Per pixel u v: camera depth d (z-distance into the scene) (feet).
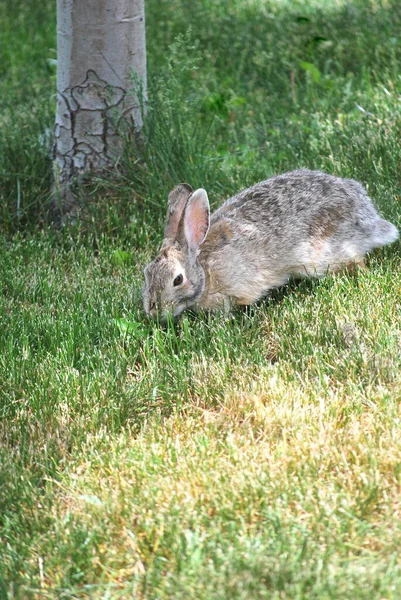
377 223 36.14
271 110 52.37
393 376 28.12
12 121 51.26
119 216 41.68
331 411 26.68
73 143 42.29
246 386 28.58
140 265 37.91
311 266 35.04
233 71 58.90
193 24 67.62
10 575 22.21
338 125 47.03
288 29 64.64
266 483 23.89
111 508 23.75
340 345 30.37
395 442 24.93
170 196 33.53
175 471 24.82
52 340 32.27
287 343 30.89
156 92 43.96
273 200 34.88
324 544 22.03
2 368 30.81
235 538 22.25
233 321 33.40
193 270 32.09
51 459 26.32
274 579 20.57
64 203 42.80
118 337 32.37
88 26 40.42
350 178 40.91
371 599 20.01
